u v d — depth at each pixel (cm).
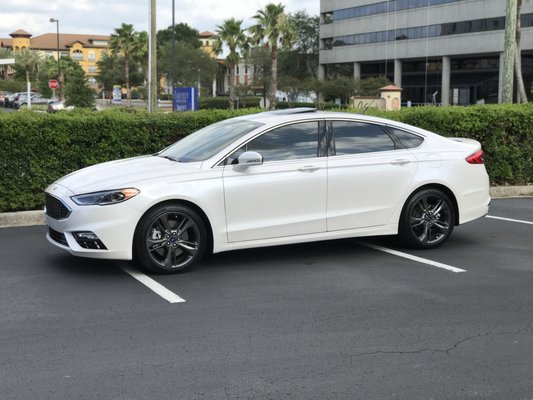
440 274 632
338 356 422
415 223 719
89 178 627
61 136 935
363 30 7294
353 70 7738
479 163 750
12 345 440
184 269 627
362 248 744
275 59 5603
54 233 638
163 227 611
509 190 1175
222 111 1056
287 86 7019
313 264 670
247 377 389
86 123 948
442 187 727
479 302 541
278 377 389
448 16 6172
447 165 723
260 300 545
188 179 614
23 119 915
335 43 7781
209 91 9769
